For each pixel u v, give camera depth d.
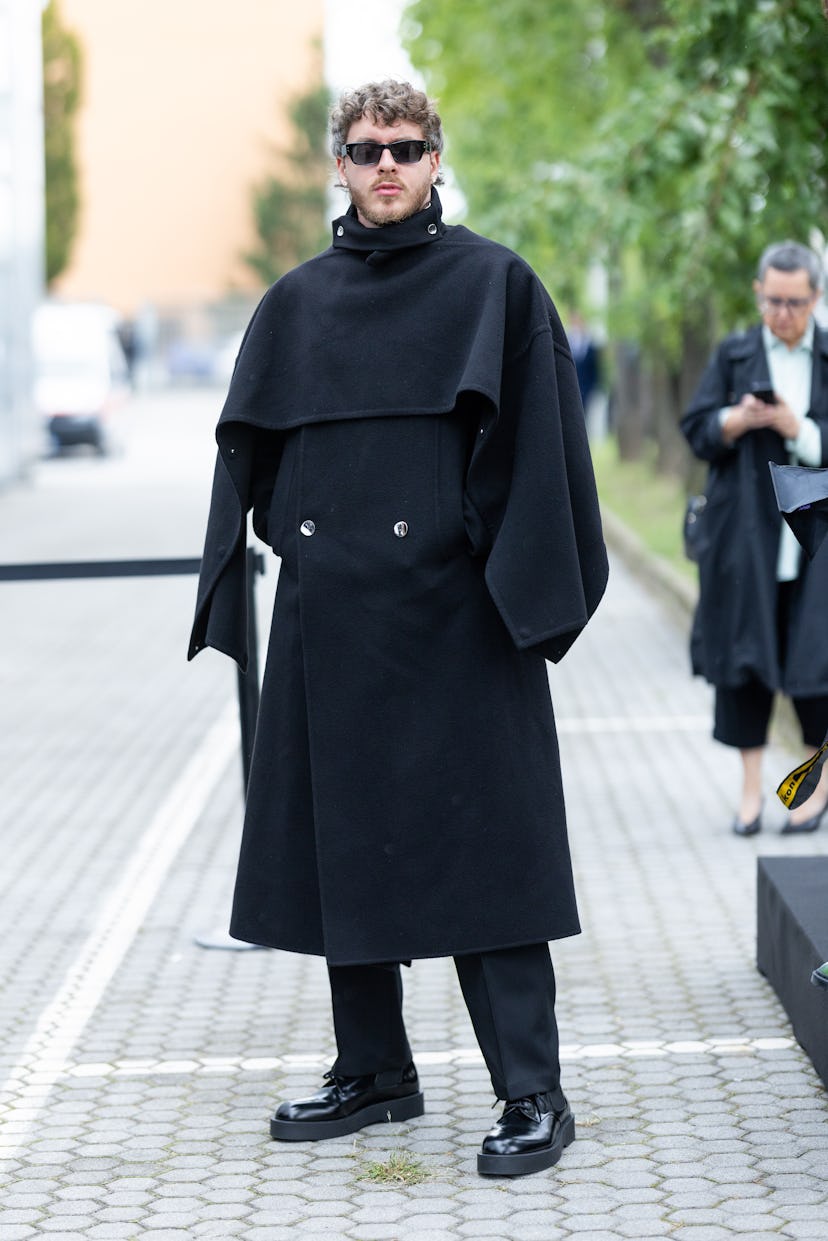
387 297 10.32
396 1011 11.39
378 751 10.30
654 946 15.41
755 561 18.25
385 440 10.26
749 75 26.28
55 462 78.25
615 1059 12.65
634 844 19.06
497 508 10.24
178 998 14.41
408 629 10.26
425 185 10.40
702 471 46.84
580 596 10.05
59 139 155.75
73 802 21.73
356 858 10.30
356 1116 11.32
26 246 60.66
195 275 184.88
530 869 10.34
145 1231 9.98
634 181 30.55
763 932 14.30
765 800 20.69
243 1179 10.67
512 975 10.52
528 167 51.78
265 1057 12.93
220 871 18.50
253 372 10.47
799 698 18.78
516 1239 9.70
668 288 29.83
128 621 37.91
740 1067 12.41
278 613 10.66
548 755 10.53
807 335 18.42
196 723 26.62
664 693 28.50
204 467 19.41
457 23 53.59
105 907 17.23
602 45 51.72
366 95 10.30
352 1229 9.90
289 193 181.75
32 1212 10.27
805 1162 10.71
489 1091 12.03
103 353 82.19
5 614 39.28
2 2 57.59
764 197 27.50
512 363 10.20
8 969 15.32
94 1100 12.12
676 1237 9.68
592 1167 10.66
